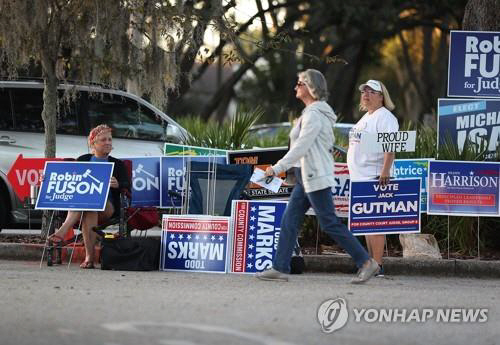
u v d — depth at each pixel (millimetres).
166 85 19312
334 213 14234
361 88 15789
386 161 15602
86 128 20484
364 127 15789
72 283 13742
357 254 14312
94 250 16328
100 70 18625
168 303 11945
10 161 19609
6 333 10055
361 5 43719
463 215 17250
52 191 16234
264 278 14633
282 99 56188
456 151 19062
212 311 11438
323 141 14094
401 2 44656
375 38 46469
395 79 66125
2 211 19578
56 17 18250
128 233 16906
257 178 14164
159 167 17984
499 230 18797
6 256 17312
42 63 18438
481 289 14609
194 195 16750
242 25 31062
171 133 20641
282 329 10484
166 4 18828
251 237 16016
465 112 19297
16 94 20000
